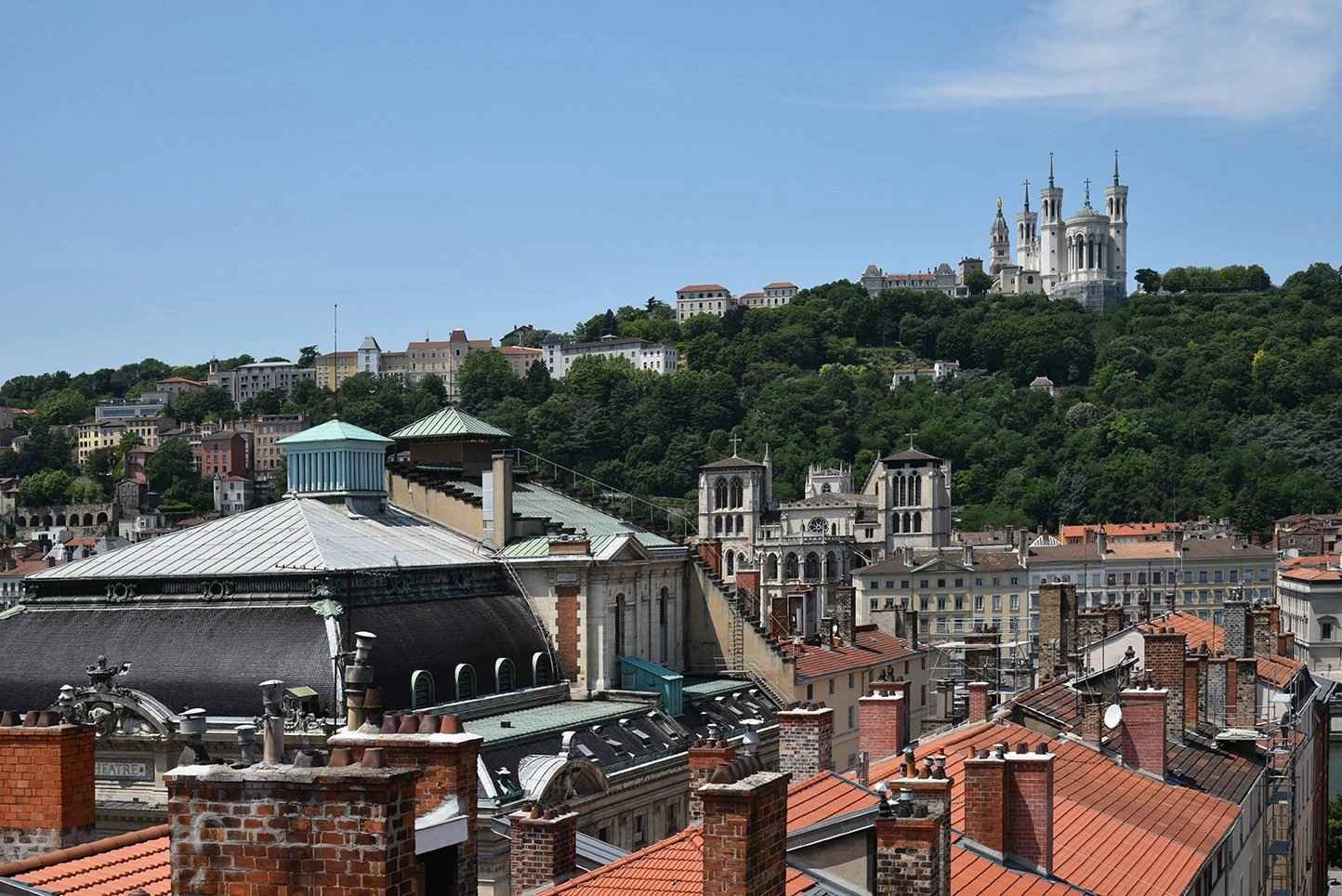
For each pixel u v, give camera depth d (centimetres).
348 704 3619
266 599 9450
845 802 4528
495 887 7362
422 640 9900
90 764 3978
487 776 8438
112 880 3500
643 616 12238
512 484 12625
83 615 9669
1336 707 19212
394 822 2381
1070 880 4916
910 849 3809
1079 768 6475
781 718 5578
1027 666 13138
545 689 10931
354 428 12031
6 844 3881
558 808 5009
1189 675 8669
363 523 11288
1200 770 7612
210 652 9150
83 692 8538
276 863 2383
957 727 7950
